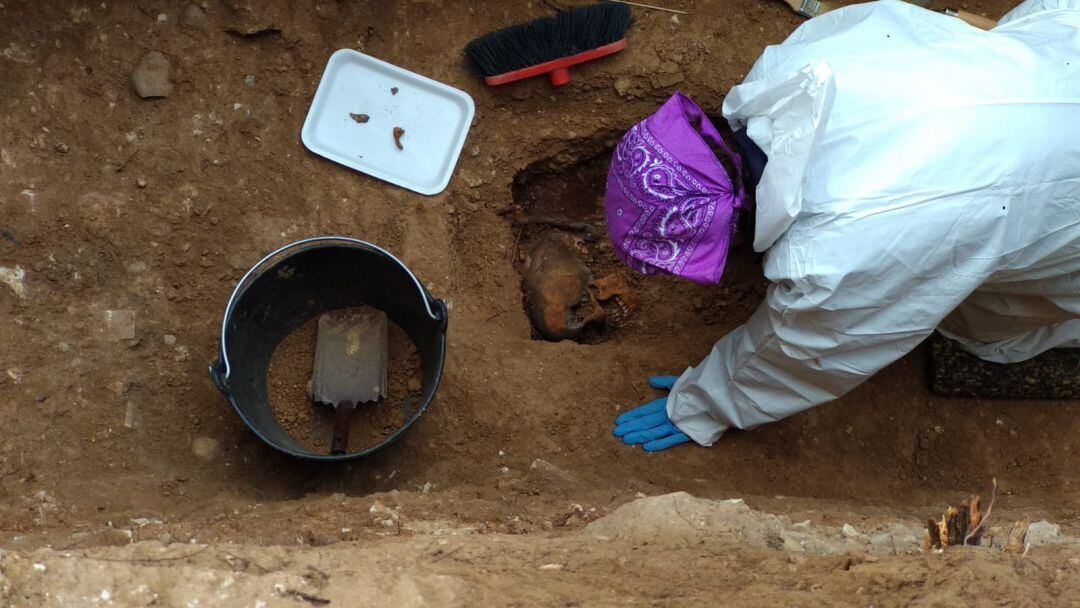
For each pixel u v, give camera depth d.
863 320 1.84
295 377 2.52
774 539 1.81
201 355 2.43
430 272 2.71
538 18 2.81
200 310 2.48
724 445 2.55
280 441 2.29
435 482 2.37
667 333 2.82
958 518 1.64
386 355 2.52
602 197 3.04
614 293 2.88
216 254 2.54
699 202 1.85
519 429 2.52
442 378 2.54
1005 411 2.71
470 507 2.07
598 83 2.84
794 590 1.44
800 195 1.69
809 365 2.03
